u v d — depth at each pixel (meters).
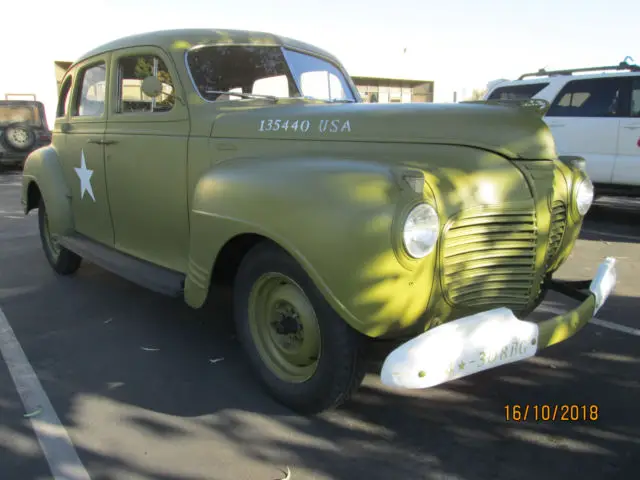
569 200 3.04
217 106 3.48
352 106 3.16
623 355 3.60
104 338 3.88
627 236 7.36
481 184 2.58
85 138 4.45
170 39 3.73
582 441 2.68
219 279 3.29
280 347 2.93
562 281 3.31
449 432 2.75
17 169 15.48
